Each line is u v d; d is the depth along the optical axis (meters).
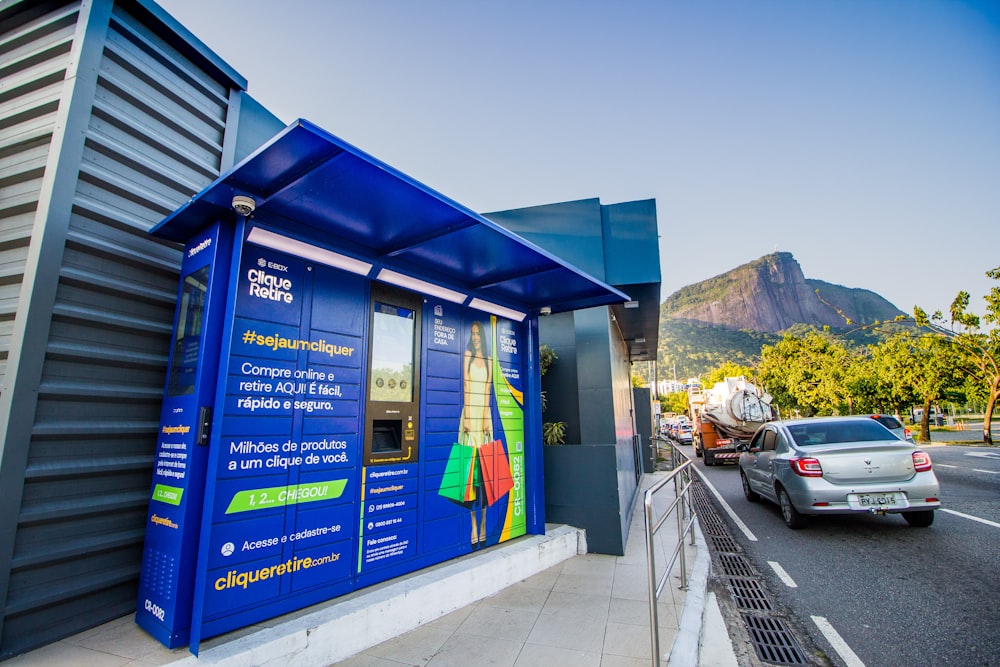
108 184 3.43
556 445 6.13
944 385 24.34
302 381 3.50
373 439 4.04
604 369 6.54
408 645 3.40
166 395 3.31
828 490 6.41
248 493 3.09
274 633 2.92
